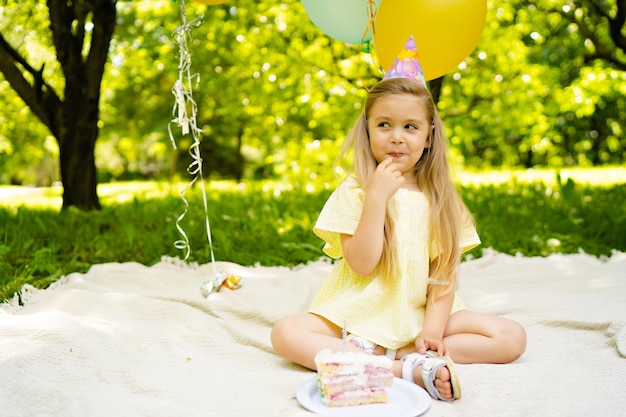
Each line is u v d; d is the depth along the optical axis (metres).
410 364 2.10
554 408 1.89
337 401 1.92
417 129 2.38
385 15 3.17
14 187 14.62
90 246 4.54
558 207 5.84
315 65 8.69
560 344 2.55
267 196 7.42
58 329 2.59
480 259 4.11
